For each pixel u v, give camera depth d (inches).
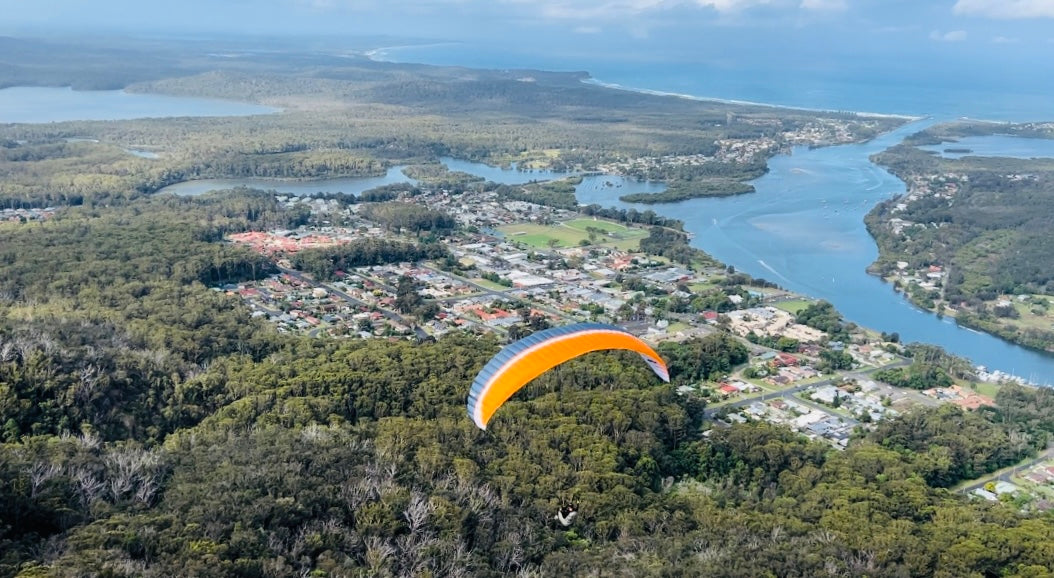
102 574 4862.2
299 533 6067.9
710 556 6250.0
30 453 6825.8
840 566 6131.9
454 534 6294.3
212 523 5871.1
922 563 6412.4
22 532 5684.1
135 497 6515.8
